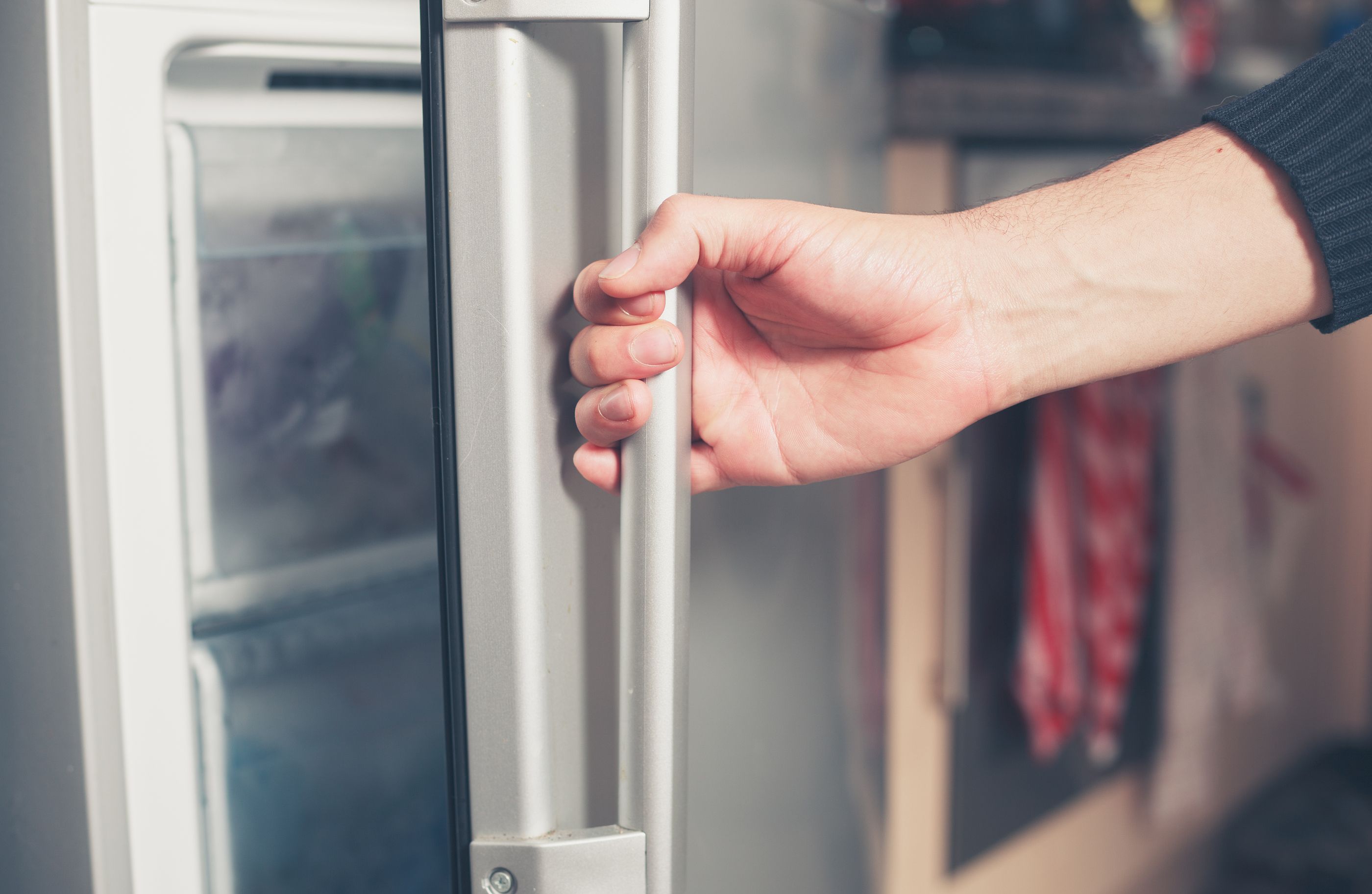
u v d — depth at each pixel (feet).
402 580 2.24
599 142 1.42
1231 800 6.55
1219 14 6.29
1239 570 5.10
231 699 1.97
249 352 1.92
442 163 1.31
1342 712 7.54
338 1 1.76
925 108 3.49
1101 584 4.49
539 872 1.39
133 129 1.60
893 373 1.79
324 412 2.05
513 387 1.34
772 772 2.39
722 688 2.12
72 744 1.69
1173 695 4.97
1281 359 6.24
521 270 1.32
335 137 1.97
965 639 4.24
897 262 1.68
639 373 1.36
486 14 1.26
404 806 2.30
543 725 1.41
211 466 1.89
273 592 2.02
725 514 2.10
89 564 1.65
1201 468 4.92
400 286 2.14
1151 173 1.83
